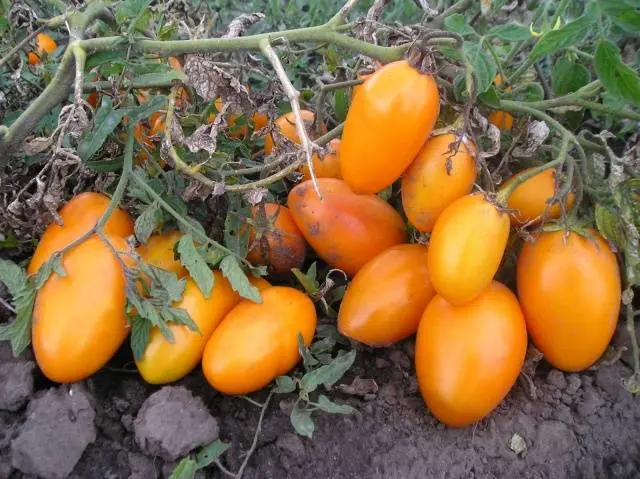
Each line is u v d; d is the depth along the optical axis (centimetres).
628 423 32
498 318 29
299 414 30
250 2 57
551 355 32
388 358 34
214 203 35
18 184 34
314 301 35
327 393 32
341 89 37
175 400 29
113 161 32
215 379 30
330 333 34
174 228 33
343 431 31
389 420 31
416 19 51
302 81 51
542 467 30
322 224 34
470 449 30
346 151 28
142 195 32
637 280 31
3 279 31
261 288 33
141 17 34
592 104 34
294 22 51
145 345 30
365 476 29
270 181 30
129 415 30
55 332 28
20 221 32
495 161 33
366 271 32
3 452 28
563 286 29
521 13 48
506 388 29
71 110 29
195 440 28
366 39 32
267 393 32
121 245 30
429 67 27
